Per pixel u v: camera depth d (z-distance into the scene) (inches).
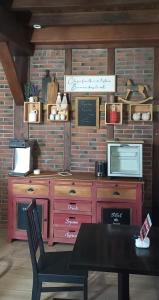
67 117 167.3
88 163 170.6
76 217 151.5
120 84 166.2
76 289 93.8
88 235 93.2
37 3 122.8
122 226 101.7
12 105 174.6
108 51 165.9
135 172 150.6
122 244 86.5
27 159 163.8
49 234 154.2
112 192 148.1
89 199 150.0
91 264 73.7
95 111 167.9
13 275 123.8
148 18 139.8
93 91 167.9
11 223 156.6
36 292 90.2
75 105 169.3
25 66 171.6
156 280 122.3
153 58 163.5
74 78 168.7
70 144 171.5
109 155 152.2
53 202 153.1
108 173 152.3
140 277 124.7
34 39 158.4
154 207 165.0
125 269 71.9
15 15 137.6
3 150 176.2
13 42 138.9
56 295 112.1
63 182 151.9
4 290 113.2
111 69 166.1
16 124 174.4
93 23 144.5
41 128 173.3
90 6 122.2
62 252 105.0
